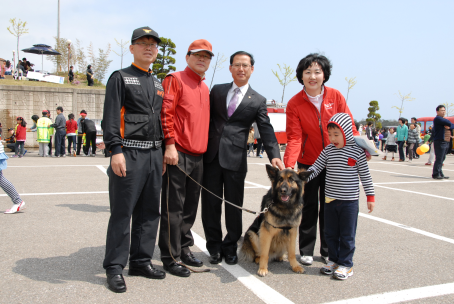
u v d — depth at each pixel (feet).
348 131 11.31
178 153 11.65
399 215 20.03
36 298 9.20
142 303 9.14
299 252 13.93
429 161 51.03
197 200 12.53
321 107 12.94
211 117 13.20
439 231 16.92
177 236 11.63
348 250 11.28
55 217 17.57
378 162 55.72
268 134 13.10
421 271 11.87
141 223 11.14
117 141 9.90
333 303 9.39
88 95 68.23
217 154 12.59
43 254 12.55
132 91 10.27
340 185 11.41
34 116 50.16
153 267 11.12
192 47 11.91
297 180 11.48
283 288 10.40
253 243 12.64
